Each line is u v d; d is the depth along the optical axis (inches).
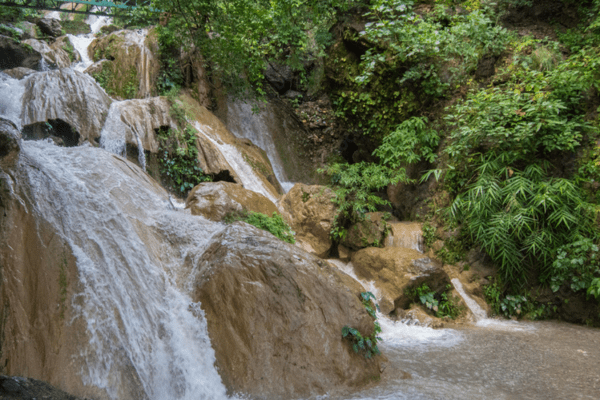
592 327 277.3
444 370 197.5
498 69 346.0
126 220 200.1
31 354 136.9
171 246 213.9
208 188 285.4
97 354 145.9
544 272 297.3
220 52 478.0
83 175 211.3
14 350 135.5
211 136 429.4
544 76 317.4
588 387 181.2
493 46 346.9
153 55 502.0
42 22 651.5
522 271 300.7
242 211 272.8
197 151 384.2
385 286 291.9
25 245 157.2
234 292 184.9
